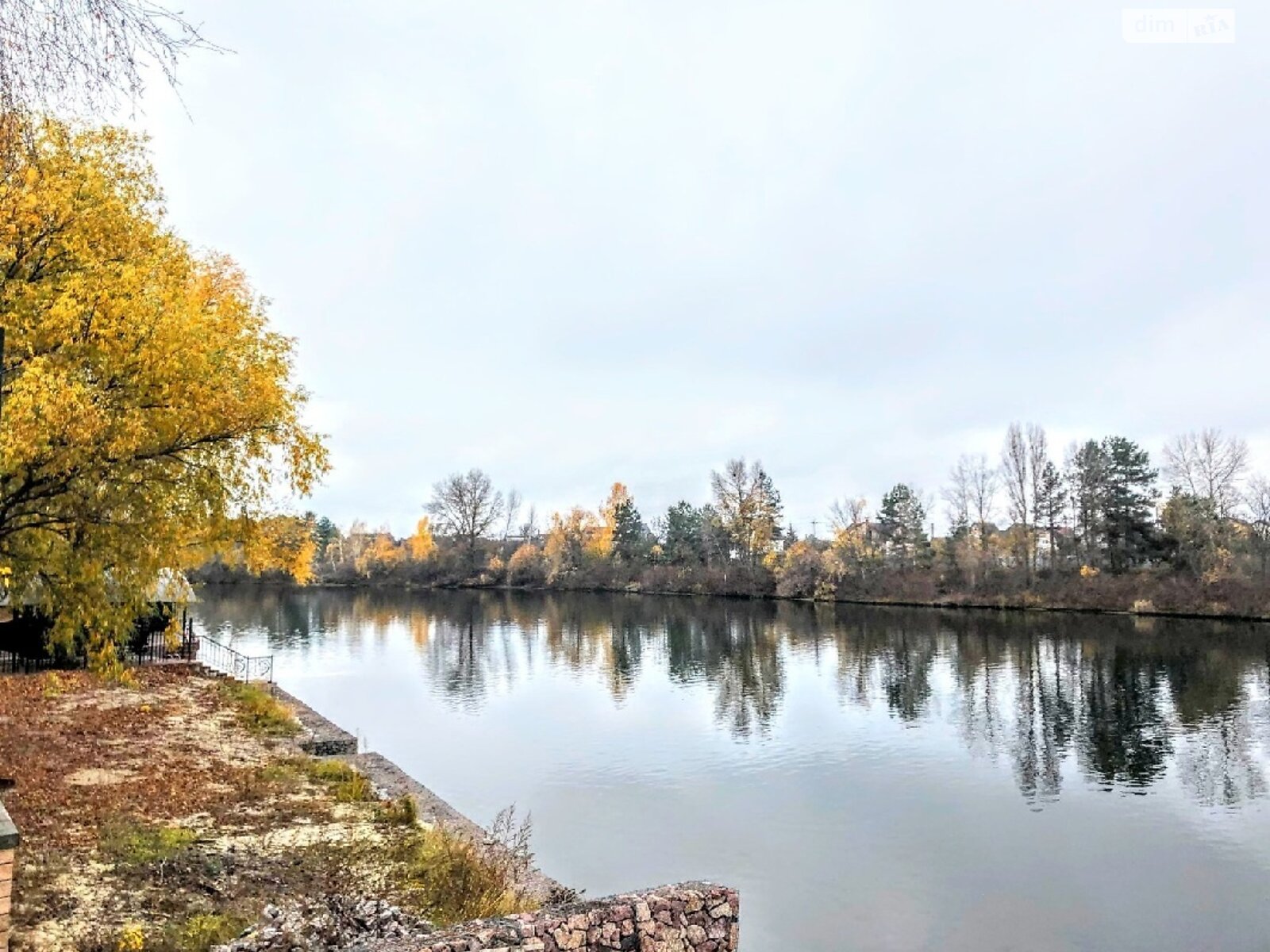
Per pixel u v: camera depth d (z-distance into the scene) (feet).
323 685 114.52
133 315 33.24
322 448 41.27
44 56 11.39
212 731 61.31
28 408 29.40
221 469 39.50
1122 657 131.44
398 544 391.65
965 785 70.64
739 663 135.74
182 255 41.55
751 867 52.95
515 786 69.31
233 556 43.14
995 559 234.58
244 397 38.37
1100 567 214.90
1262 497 197.06
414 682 118.21
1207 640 145.89
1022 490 237.25
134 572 38.52
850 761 77.77
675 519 336.08
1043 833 59.21
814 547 281.74
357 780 49.42
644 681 119.34
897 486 277.23
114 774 48.19
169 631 43.09
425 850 38.17
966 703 102.73
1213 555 191.01
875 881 50.93
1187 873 52.13
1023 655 136.56
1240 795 66.95
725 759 78.23
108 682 76.59
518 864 39.63
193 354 34.76
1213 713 93.56
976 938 43.80
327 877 35.22
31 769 47.60
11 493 34.78
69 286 32.60
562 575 330.34
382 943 23.25
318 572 360.28
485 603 270.05
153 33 11.50
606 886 49.65
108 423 32.94
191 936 28.02
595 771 73.87
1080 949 42.65
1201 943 43.42
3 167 31.14
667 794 67.62
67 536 37.50
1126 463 215.10
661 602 268.00
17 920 28.43
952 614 207.10
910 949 42.50
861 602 243.40
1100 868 52.95
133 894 31.40
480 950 23.25
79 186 34.88
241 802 45.09
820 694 109.19
